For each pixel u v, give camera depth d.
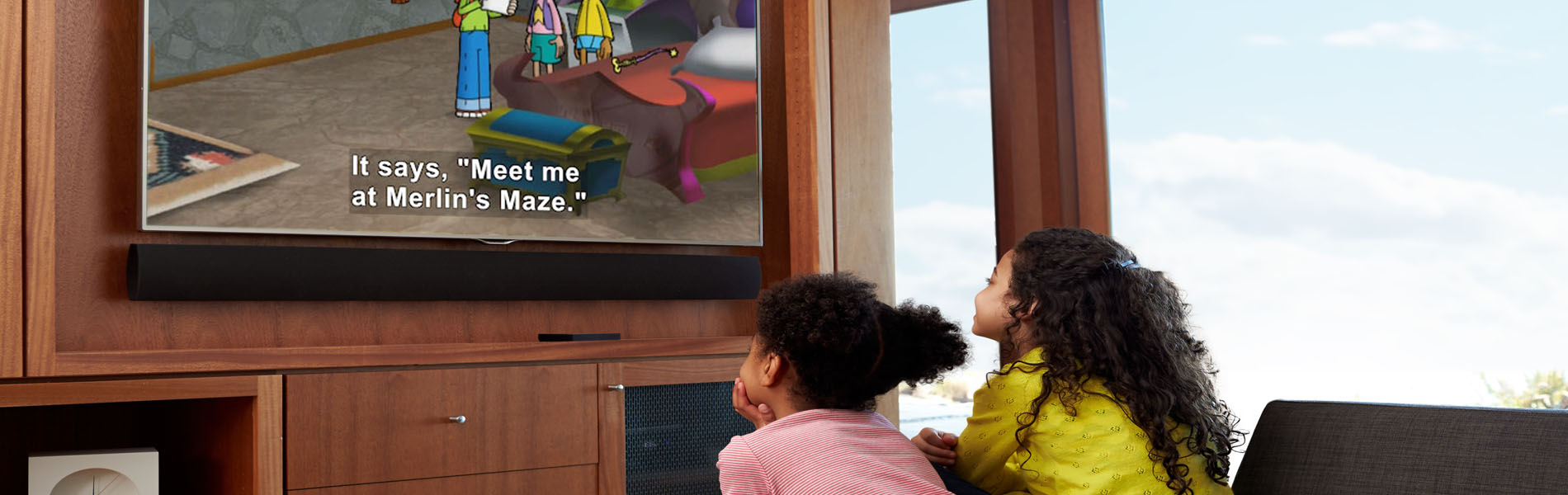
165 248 2.03
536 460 2.26
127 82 2.11
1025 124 3.10
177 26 2.11
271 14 2.20
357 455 2.07
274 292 2.13
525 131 2.44
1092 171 3.04
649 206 2.58
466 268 2.32
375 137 2.29
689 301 2.74
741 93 2.72
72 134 2.04
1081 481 1.38
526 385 2.25
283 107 2.20
